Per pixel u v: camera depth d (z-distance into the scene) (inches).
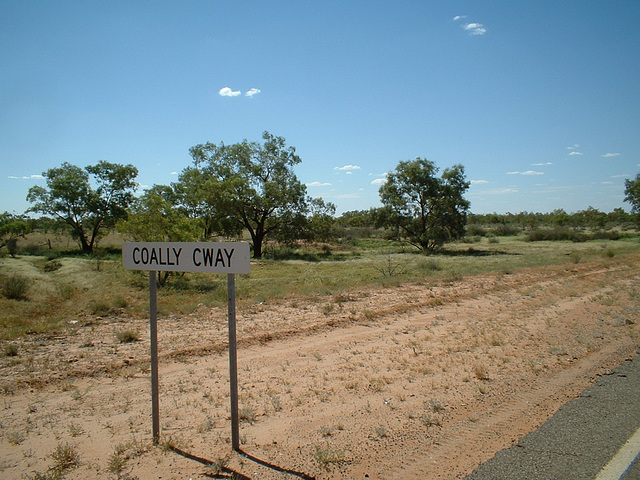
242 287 757.3
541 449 162.7
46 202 2075.5
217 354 327.3
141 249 184.2
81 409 222.1
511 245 2352.4
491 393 228.1
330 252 2144.4
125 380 268.8
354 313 477.7
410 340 360.5
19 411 220.1
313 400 229.5
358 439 178.7
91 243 2171.5
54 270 1204.5
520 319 423.5
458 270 1021.2
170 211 908.0
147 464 161.5
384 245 2605.8
